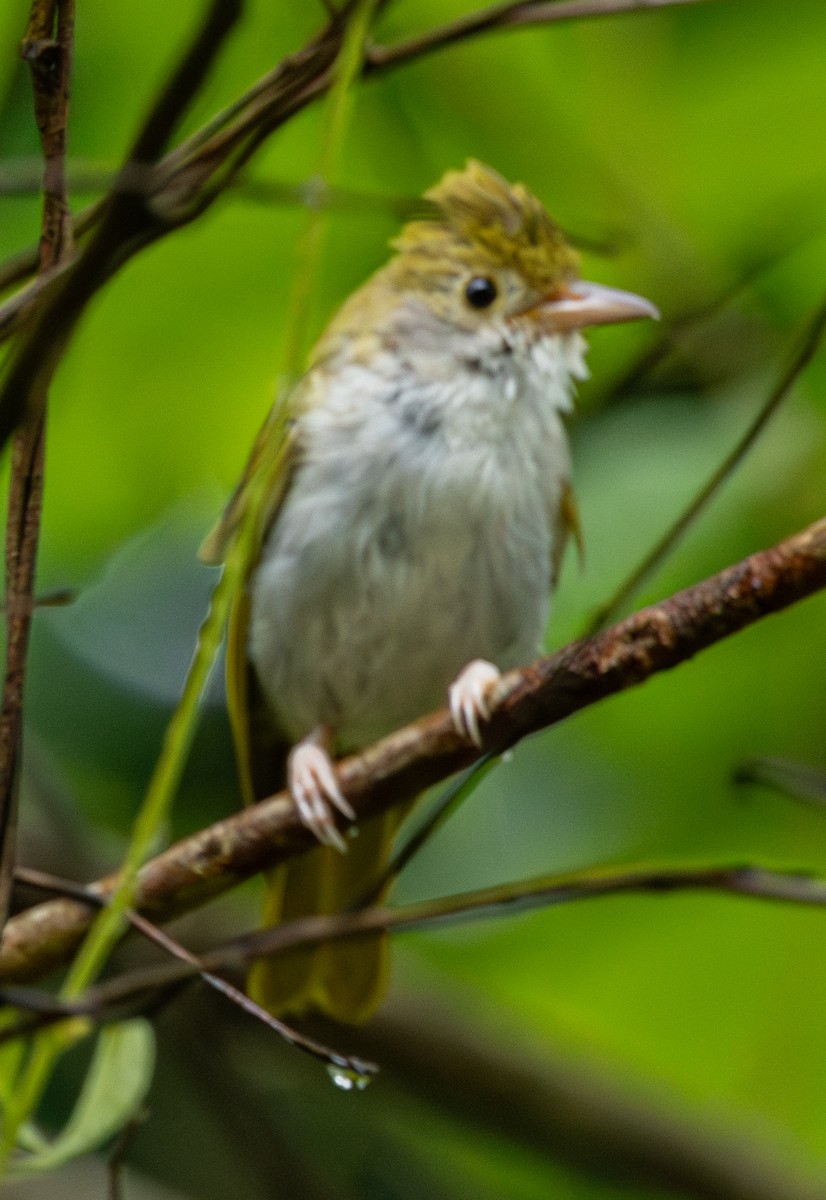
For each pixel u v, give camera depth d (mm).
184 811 11977
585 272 10484
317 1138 11859
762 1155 10805
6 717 5594
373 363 9742
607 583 9609
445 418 9570
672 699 10391
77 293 5043
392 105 10242
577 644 6430
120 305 10188
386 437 9562
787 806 10336
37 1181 10242
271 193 7215
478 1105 10953
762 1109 10984
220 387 10438
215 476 10641
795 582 6066
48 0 5285
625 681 6359
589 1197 11180
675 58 10133
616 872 6895
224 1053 10734
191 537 12352
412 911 6777
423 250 9828
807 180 10297
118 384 10375
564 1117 10859
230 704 9945
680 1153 10719
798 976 10844
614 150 10344
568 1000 11109
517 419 9641
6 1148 5383
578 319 9625
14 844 5637
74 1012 6324
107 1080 6566
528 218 9750
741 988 10930
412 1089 11094
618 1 6672
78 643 12188
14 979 6590
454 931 11055
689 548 9539
